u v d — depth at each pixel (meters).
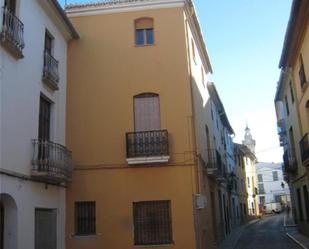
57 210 15.77
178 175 16.62
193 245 16.02
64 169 15.25
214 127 27.50
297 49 21.09
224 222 28.23
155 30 17.94
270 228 35.69
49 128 15.91
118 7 18.20
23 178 12.93
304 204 24.88
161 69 17.59
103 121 17.34
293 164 26.33
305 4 16.98
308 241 22.81
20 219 12.62
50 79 15.27
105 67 17.81
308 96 20.22
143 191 16.64
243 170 52.16
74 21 18.31
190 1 18.28
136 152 16.72
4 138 12.02
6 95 12.28
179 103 17.23
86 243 16.42
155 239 16.42
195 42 20.69
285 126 30.72
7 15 12.30
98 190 16.81
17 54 12.81
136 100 17.53
